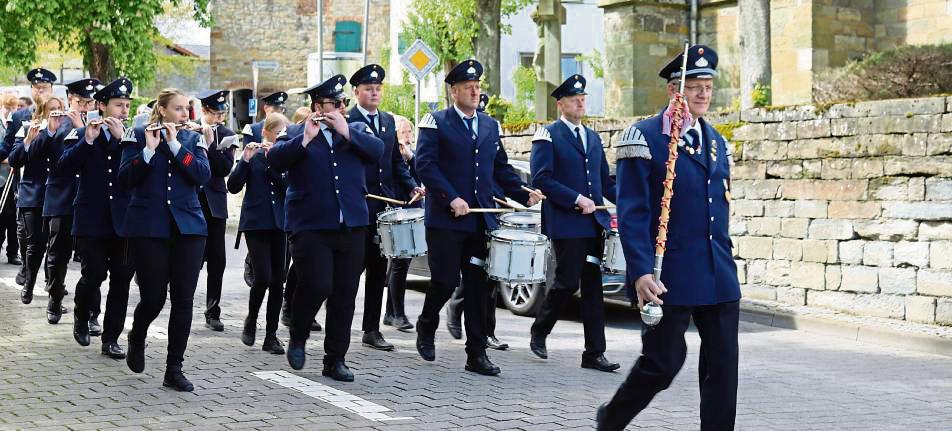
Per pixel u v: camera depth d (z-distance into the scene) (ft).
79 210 33.47
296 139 30.40
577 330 42.57
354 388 29.96
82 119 37.37
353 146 30.63
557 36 73.41
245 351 35.73
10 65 96.27
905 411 28.99
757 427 26.55
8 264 60.34
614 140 57.26
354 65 155.33
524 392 29.86
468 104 33.68
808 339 42.70
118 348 33.94
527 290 45.62
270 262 36.09
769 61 62.49
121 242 33.55
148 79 97.35
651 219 21.62
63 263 40.01
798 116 48.78
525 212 36.99
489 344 37.47
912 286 44.65
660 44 81.66
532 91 127.95
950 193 43.50
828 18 71.31
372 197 35.78
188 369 32.45
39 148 39.17
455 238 33.09
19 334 38.06
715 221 21.74
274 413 26.76
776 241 49.80
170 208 29.09
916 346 40.63
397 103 128.26
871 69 53.16
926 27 70.18
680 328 21.49
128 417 26.25
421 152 33.35
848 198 46.93
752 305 48.70
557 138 34.55
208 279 40.16
